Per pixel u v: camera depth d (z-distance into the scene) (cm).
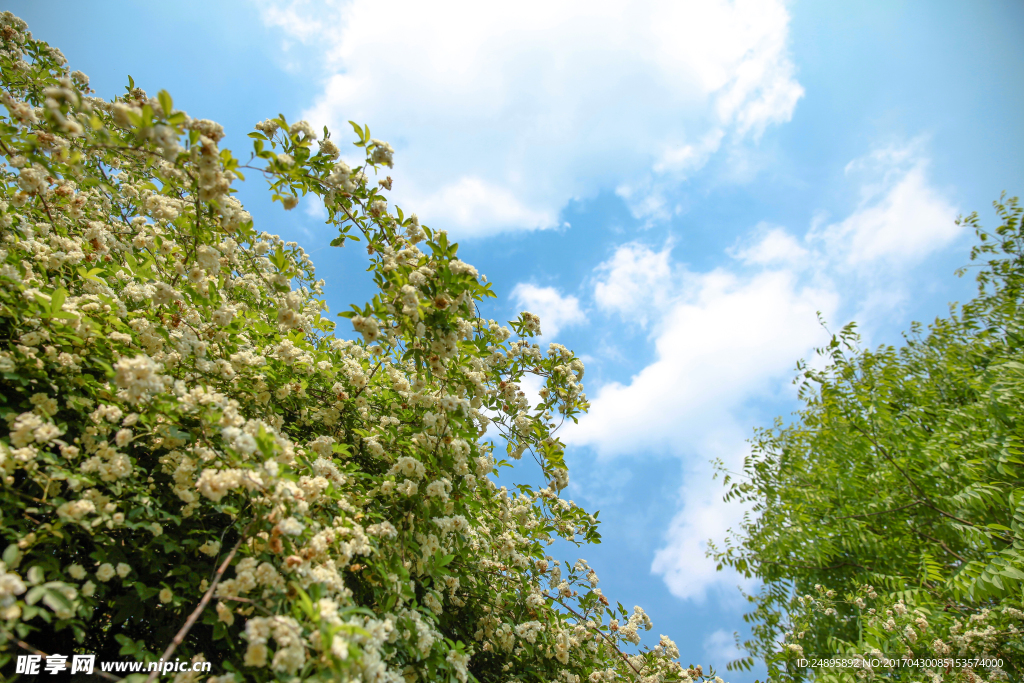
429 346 258
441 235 268
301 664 138
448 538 274
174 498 198
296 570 163
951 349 691
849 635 599
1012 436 454
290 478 184
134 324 218
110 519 170
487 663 318
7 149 225
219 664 190
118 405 199
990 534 433
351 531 204
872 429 632
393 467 257
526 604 327
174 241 302
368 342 239
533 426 369
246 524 185
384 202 299
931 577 465
